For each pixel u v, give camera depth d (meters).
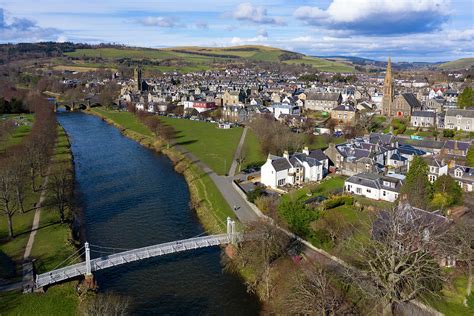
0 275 91.69
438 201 118.25
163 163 194.00
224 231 115.00
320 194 138.25
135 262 103.06
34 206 132.00
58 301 83.44
